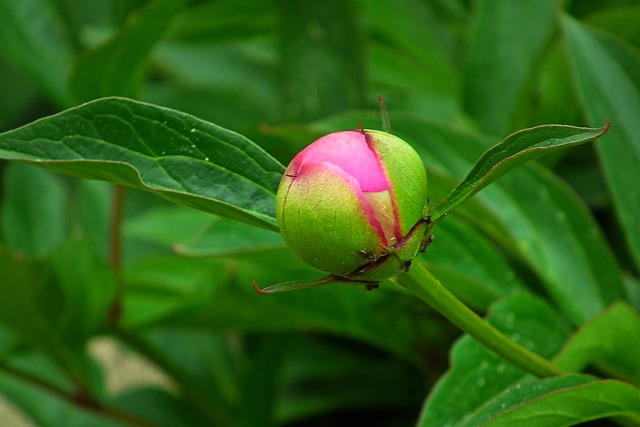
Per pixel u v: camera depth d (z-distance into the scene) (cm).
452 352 58
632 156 65
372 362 83
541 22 76
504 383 58
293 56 85
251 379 75
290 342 75
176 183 54
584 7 85
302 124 84
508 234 65
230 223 59
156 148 54
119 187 71
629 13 71
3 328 79
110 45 69
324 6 83
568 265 65
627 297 65
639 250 64
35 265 68
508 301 62
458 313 54
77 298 70
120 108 53
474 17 80
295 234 51
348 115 66
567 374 55
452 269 65
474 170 52
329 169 51
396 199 51
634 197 65
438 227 65
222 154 54
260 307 70
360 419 86
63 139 53
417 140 66
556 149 51
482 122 77
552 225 66
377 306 70
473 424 54
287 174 52
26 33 83
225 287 70
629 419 56
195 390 78
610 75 66
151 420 84
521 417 54
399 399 81
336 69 84
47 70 83
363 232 51
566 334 62
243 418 76
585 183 78
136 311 73
